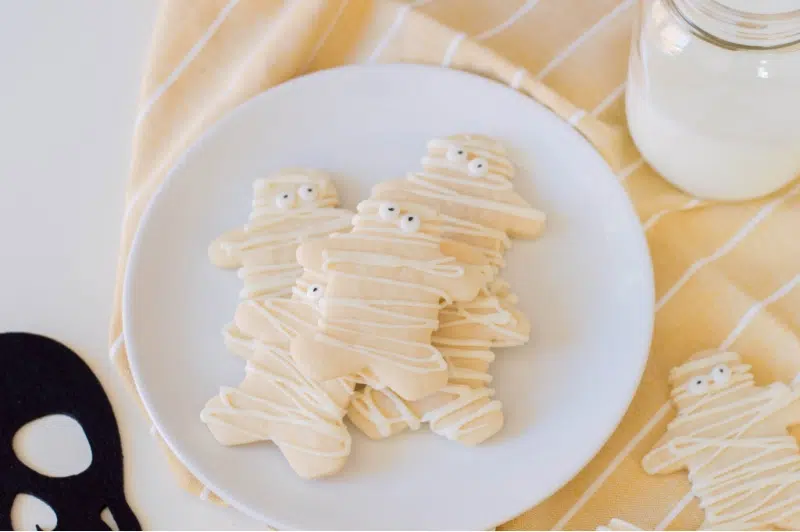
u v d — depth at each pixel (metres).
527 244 0.77
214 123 0.79
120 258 0.79
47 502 0.75
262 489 0.73
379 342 0.72
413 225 0.74
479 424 0.73
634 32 0.77
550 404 0.74
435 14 0.82
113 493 0.75
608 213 0.77
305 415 0.72
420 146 0.80
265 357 0.74
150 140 0.81
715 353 0.75
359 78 0.80
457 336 0.74
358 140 0.80
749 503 0.72
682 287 0.77
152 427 0.76
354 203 0.79
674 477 0.74
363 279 0.72
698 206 0.79
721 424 0.74
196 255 0.78
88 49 0.84
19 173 0.82
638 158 0.80
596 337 0.75
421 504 0.72
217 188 0.79
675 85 0.73
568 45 0.82
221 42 0.82
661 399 0.76
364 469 0.73
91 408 0.77
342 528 0.72
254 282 0.76
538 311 0.76
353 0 0.81
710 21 0.70
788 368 0.75
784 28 0.69
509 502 0.72
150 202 0.78
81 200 0.81
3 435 0.76
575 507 0.74
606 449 0.75
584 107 0.81
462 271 0.73
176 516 0.75
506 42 0.82
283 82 0.81
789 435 0.73
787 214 0.78
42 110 0.83
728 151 0.73
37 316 0.79
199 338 0.76
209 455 0.73
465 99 0.80
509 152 0.79
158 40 0.82
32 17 0.85
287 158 0.80
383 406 0.73
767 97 0.72
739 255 0.78
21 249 0.80
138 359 0.75
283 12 0.81
